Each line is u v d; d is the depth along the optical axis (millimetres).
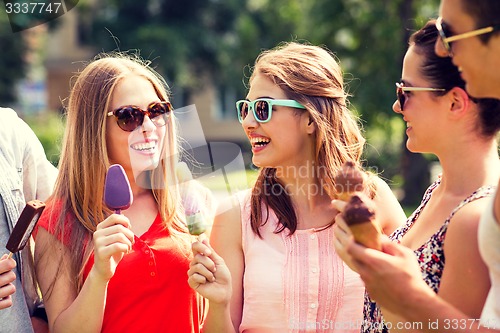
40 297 2787
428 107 2000
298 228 2566
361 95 13086
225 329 2439
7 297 2348
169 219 2615
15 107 25547
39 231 2568
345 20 14242
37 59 27406
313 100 2520
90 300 2375
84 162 2562
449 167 2018
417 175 10492
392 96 12992
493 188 1861
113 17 27094
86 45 29250
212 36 26500
